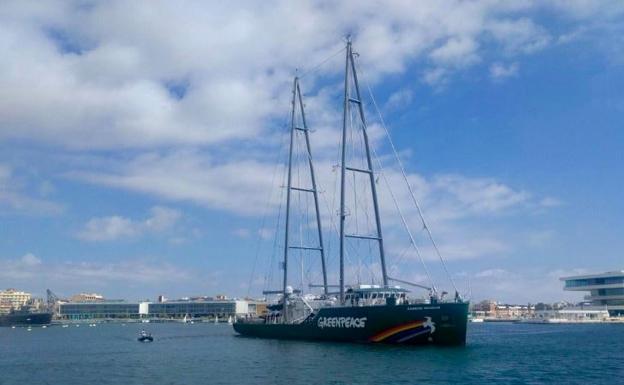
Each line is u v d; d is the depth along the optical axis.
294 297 97.38
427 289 75.50
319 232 105.56
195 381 49.97
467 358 62.38
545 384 46.94
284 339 94.06
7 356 84.56
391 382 47.06
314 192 106.94
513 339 117.25
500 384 46.41
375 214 84.69
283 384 47.03
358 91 87.56
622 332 157.12
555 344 98.31
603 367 59.50
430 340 70.44
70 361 73.31
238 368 58.59
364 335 76.19
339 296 85.00
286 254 100.56
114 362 70.19
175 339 127.94
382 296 78.75
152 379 52.31
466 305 68.25
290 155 105.06
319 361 61.09
